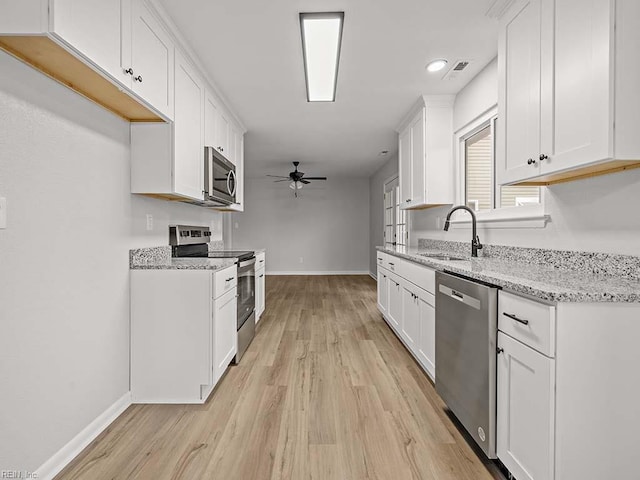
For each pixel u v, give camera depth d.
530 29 1.76
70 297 1.63
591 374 1.19
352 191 8.53
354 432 1.83
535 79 1.73
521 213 2.33
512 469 1.41
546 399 1.21
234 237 8.48
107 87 1.67
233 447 1.70
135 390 2.17
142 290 2.17
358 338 3.43
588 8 1.39
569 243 1.89
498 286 1.54
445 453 1.66
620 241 1.58
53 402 1.53
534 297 1.29
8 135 1.31
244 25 2.26
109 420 1.93
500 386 1.49
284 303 5.14
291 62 2.75
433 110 3.46
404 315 3.09
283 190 8.51
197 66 2.67
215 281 2.19
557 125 1.58
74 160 1.67
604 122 1.32
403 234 5.70
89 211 1.78
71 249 1.64
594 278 1.55
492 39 2.45
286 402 2.15
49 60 1.40
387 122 4.23
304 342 3.31
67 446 1.60
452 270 2.00
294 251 8.55
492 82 2.75
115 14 1.58
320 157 6.23
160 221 2.63
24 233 1.38
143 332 2.17
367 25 2.27
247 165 6.92
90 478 1.49
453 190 3.46
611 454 1.19
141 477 1.49
